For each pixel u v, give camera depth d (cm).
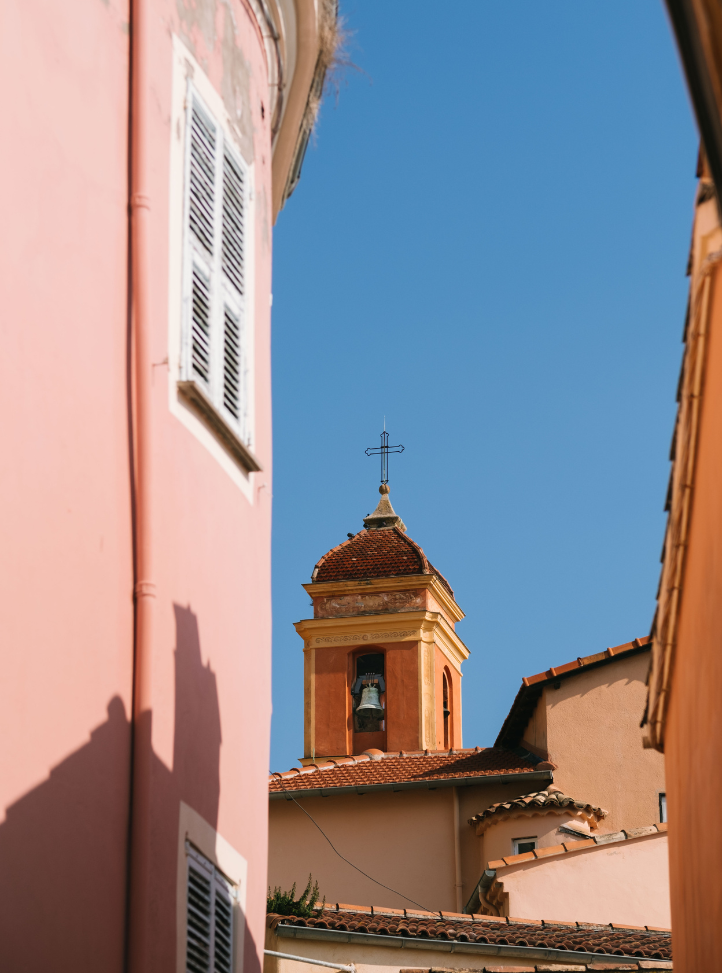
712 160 504
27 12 772
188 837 839
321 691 3178
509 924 1692
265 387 1077
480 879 2119
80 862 721
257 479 1040
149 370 843
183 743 845
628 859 2056
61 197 785
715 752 859
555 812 2238
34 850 685
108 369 812
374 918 1634
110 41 869
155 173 891
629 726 2355
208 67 1009
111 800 759
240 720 959
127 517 815
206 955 851
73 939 705
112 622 786
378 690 3184
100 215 827
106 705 769
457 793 2386
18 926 664
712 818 887
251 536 1013
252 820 970
